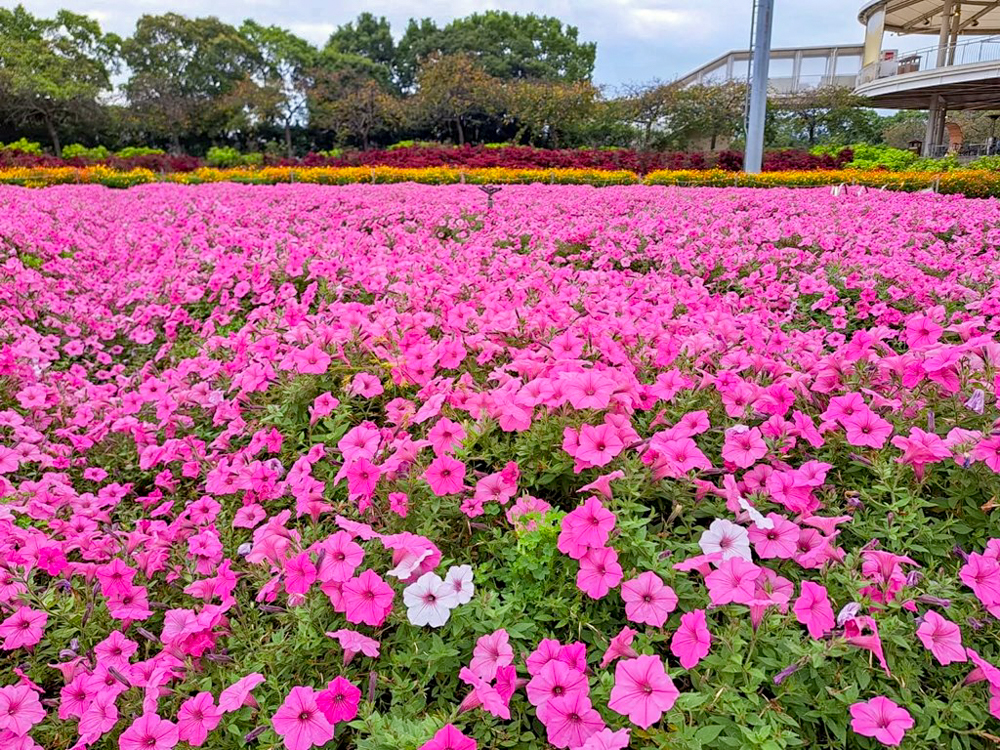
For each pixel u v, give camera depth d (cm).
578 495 242
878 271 530
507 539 219
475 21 5612
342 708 169
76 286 636
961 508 223
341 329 334
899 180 1483
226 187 1520
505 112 3634
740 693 180
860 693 180
